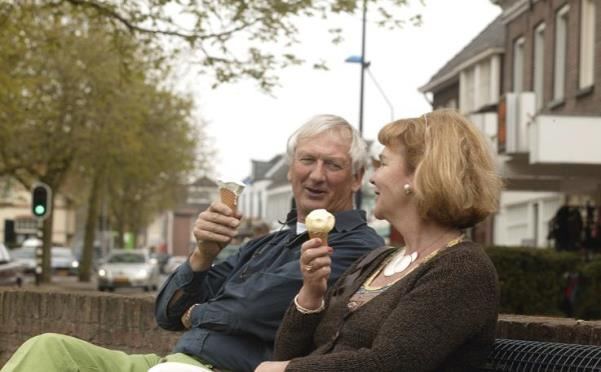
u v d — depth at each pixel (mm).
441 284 3828
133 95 36281
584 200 27906
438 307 3793
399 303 3893
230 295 5121
